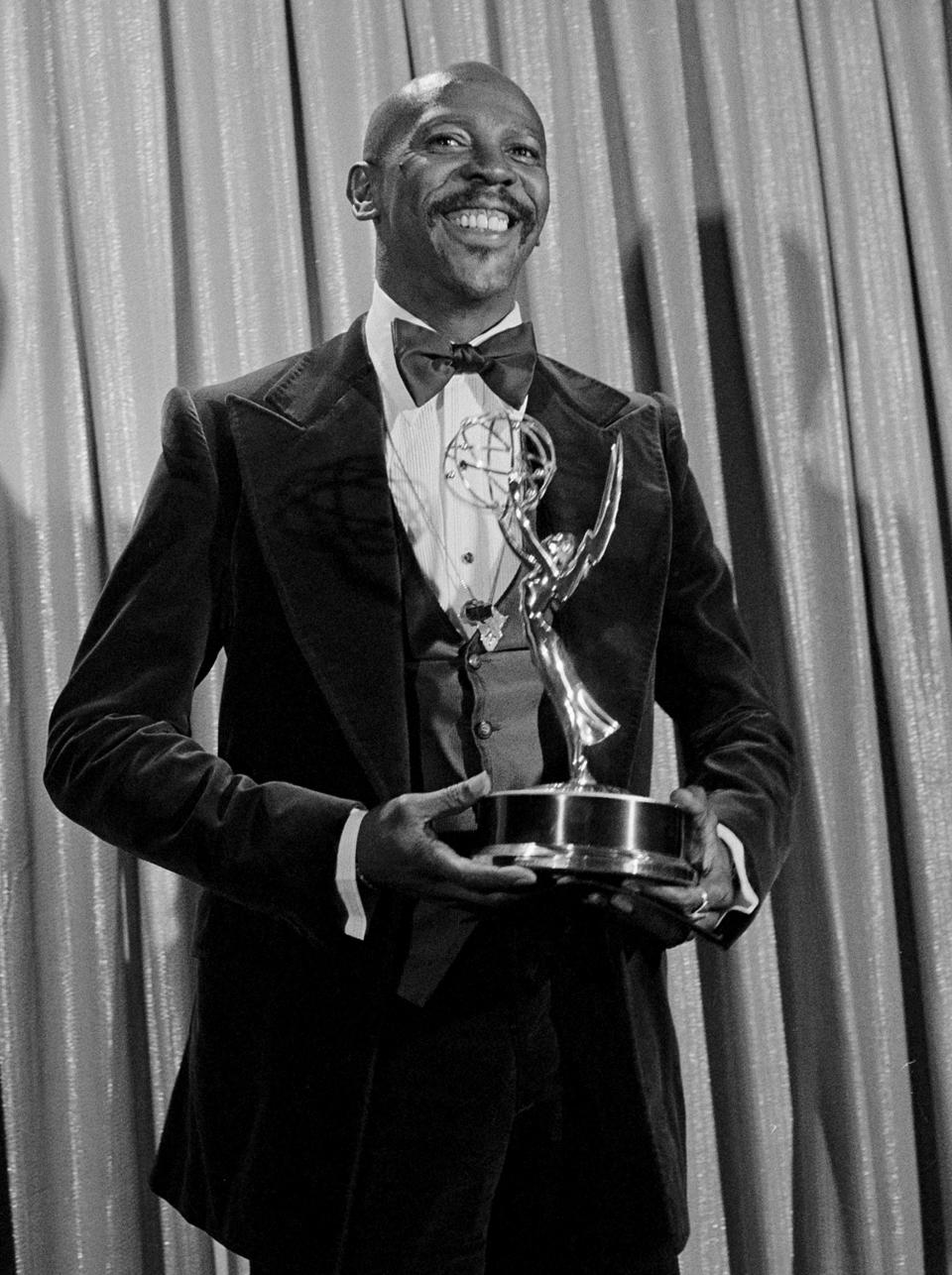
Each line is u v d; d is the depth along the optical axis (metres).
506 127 1.52
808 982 1.96
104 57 1.91
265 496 1.41
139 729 1.37
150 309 1.88
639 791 1.45
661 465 1.51
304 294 1.92
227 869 1.30
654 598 1.45
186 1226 1.82
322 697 1.39
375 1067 1.35
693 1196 1.86
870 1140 1.90
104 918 1.80
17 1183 1.76
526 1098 1.39
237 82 1.93
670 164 2.03
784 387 2.01
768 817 1.43
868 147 2.09
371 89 1.96
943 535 2.09
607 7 2.05
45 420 1.86
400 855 1.24
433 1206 1.35
